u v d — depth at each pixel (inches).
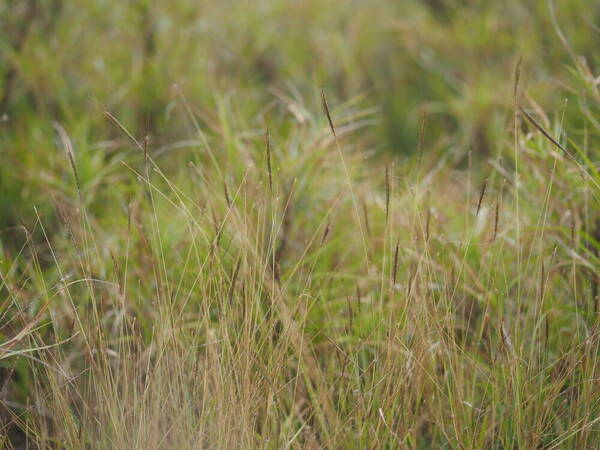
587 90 238.5
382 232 246.2
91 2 354.3
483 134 336.5
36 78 311.7
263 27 395.5
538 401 181.2
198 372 181.0
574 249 207.6
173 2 355.3
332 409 185.2
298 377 194.4
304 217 247.0
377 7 430.9
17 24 321.7
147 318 220.2
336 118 277.6
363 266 235.6
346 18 422.9
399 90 403.5
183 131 317.1
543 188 225.6
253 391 174.9
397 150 379.6
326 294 219.0
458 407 178.7
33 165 270.5
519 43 367.9
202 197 241.3
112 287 210.5
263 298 197.8
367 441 177.9
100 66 331.9
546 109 304.5
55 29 337.4
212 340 179.9
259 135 269.1
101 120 307.4
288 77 388.8
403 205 232.7
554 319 202.7
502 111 339.6
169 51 342.3
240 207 225.0
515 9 395.9
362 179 285.4
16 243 251.4
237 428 169.5
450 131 374.9
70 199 256.5
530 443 177.0
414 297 187.6
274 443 178.5
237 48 375.9
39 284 218.5
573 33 346.3
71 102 322.7
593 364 181.0
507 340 184.1
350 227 252.2
